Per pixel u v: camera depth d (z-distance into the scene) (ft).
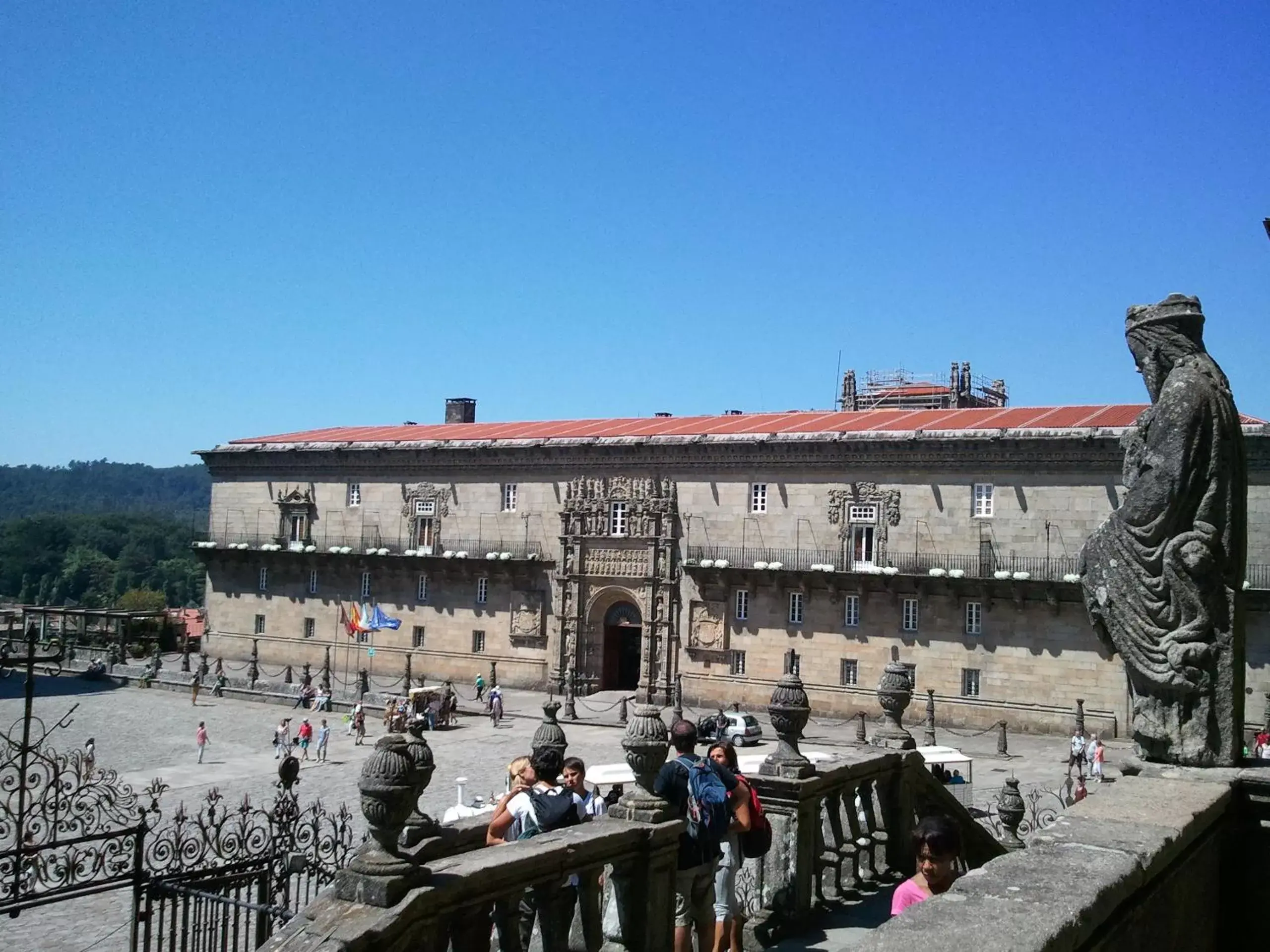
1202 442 25.35
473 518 220.64
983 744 157.58
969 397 263.08
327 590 237.04
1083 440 164.25
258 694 199.00
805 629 186.29
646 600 199.93
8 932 69.56
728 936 30.91
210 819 59.31
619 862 24.75
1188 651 25.38
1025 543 169.58
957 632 173.47
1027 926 15.28
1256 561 149.48
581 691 205.67
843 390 270.26
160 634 273.13
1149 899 19.52
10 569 585.22
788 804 34.83
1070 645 165.27
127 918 72.59
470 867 20.25
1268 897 24.25
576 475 209.87
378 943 18.02
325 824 98.37
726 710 189.26
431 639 224.12
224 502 252.42
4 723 166.09
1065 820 21.76
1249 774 24.76
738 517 193.98
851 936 33.88
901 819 41.27
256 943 52.11
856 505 184.14
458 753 143.74
